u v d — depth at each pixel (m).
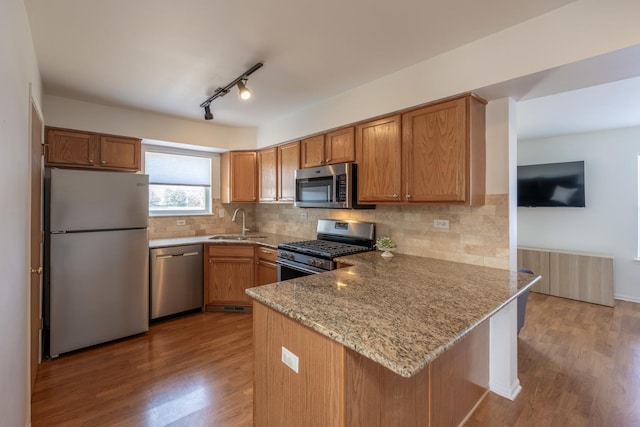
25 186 1.62
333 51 2.07
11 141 1.26
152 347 2.75
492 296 1.50
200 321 3.36
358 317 1.23
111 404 1.96
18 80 1.41
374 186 2.57
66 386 2.15
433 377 1.55
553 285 4.34
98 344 2.80
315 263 2.67
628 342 2.89
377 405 1.21
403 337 1.05
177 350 2.69
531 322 3.39
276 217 4.30
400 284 1.72
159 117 3.49
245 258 3.59
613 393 2.12
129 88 2.70
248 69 2.32
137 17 1.67
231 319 3.41
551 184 4.54
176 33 1.84
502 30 1.80
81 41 1.92
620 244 4.13
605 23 1.46
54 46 1.97
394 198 2.42
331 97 2.92
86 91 2.76
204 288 3.62
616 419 1.87
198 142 3.78
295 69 2.34
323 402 1.15
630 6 1.40
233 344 2.81
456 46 2.00
